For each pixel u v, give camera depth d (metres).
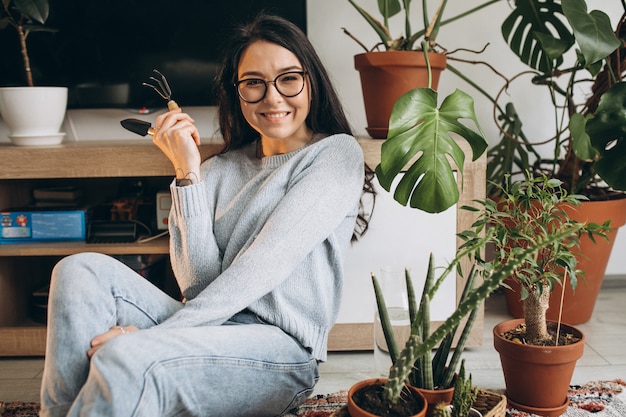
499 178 1.95
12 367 1.72
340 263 1.27
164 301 1.22
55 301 1.05
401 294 1.40
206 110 2.17
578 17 1.49
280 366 1.14
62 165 1.69
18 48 2.05
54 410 1.01
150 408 0.93
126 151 1.68
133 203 1.94
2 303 1.85
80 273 1.08
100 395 0.91
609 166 1.53
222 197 1.39
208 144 1.63
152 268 1.93
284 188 1.28
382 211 1.66
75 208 1.90
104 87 2.08
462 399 1.00
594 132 1.53
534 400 1.33
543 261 1.31
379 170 1.30
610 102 1.52
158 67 2.06
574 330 1.38
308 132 1.38
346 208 1.23
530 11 1.83
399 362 0.92
